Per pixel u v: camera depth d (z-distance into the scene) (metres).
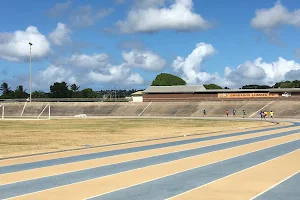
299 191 12.40
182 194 12.04
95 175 15.47
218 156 21.33
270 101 93.75
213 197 11.65
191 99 110.06
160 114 99.12
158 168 17.22
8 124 61.75
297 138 32.91
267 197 11.60
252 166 17.62
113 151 23.94
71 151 24.05
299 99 93.81
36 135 38.75
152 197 11.65
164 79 172.50
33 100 127.00
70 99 124.06
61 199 11.45
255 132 40.38
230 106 96.19
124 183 13.81
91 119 80.75
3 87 198.62
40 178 14.84
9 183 13.87
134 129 48.00
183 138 33.56
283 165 17.91
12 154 22.62
